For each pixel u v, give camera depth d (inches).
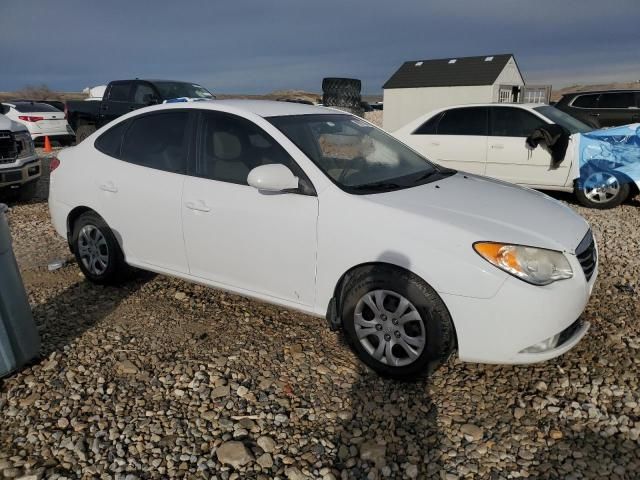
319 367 135.0
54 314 167.2
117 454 105.7
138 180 166.6
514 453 104.7
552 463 101.8
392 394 123.8
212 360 138.9
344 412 118.0
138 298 178.4
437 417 115.9
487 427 112.4
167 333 153.9
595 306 168.6
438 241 117.7
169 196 158.4
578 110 502.6
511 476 99.0
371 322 128.3
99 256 182.4
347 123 168.6
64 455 105.4
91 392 126.0
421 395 123.4
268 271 142.5
